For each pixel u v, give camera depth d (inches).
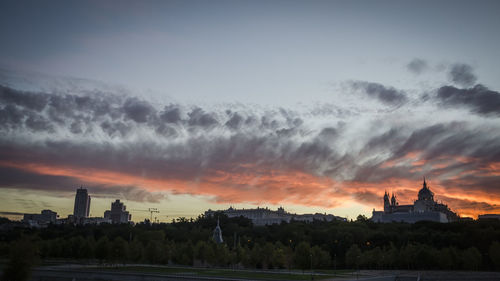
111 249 7775.6
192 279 5083.7
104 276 5738.2
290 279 5255.9
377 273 7027.6
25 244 4682.6
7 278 4515.3
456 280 6200.8
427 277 6190.9
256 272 6786.4
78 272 5890.8
